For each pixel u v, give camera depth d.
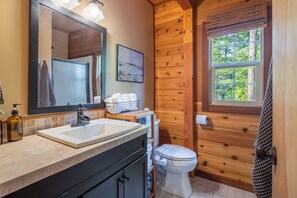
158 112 2.67
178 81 2.48
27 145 0.94
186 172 1.87
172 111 2.54
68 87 1.41
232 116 2.09
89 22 1.58
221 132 2.17
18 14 1.10
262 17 1.84
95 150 0.91
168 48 2.56
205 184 2.14
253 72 2.00
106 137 1.04
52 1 1.29
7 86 1.06
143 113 1.73
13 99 1.08
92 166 0.91
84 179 0.86
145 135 1.39
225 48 2.18
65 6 1.38
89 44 1.59
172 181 1.96
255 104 1.99
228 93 2.17
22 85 1.12
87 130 1.35
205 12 2.25
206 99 2.26
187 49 2.31
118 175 1.08
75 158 0.81
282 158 0.52
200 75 2.31
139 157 1.32
